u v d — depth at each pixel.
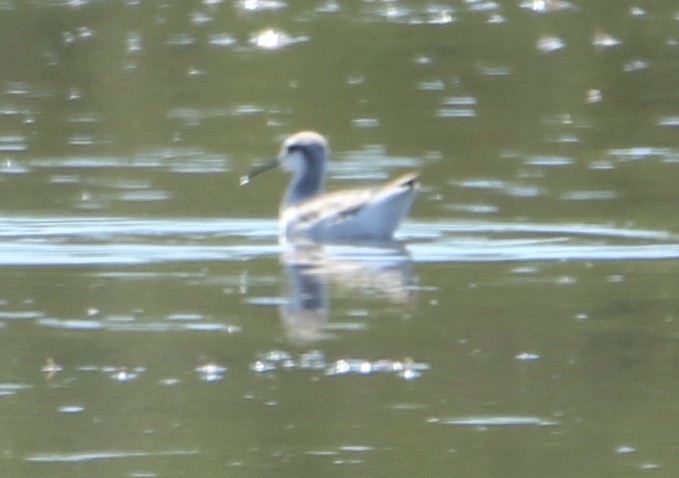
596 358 14.15
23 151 23.44
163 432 12.54
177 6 35.69
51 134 24.61
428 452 12.11
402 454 12.06
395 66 29.98
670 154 23.52
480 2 36.91
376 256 18.06
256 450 12.13
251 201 20.91
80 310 15.59
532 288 16.47
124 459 11.94
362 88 28.28
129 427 12.62
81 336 14.77
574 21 34.25
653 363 14.07
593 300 15.98
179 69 29.62
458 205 20.55
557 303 15.86
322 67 29.86
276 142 24.28
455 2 36.91
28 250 17.98
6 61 30.05
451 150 23.91
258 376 13.79
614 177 22.08
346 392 13.44
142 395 13.34
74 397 13.29
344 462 11.91
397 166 22.94
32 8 34.53
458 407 13.09
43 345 14.52
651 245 18.39
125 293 16.27
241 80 28.78
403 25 33.94
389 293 16.33
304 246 18.59
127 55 30.77
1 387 13.48
